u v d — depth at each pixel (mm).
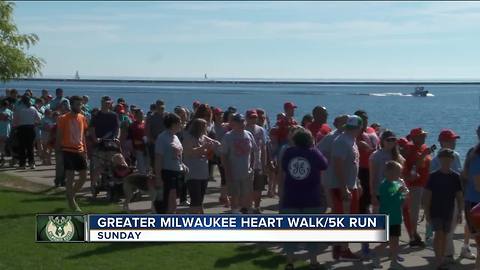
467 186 10055
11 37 21125
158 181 11609
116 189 14812
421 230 12602
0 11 20766
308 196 9594
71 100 13266
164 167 11609
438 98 174375
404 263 10453
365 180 11516
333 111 94438
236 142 12602
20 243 10531
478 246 9773
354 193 10359
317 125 12930
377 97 184750
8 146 21172
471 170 9984
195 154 12102
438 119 72438
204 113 13648
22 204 13703
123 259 9844
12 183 17188
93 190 15375
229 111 16375
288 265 9703
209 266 9680
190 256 10156
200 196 12211
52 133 16812
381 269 10016
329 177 10453
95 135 15359
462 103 131500
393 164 10078
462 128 58250
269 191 16141
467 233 10750
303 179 9570
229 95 190875
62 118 13203
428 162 11445
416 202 11492
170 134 11664
